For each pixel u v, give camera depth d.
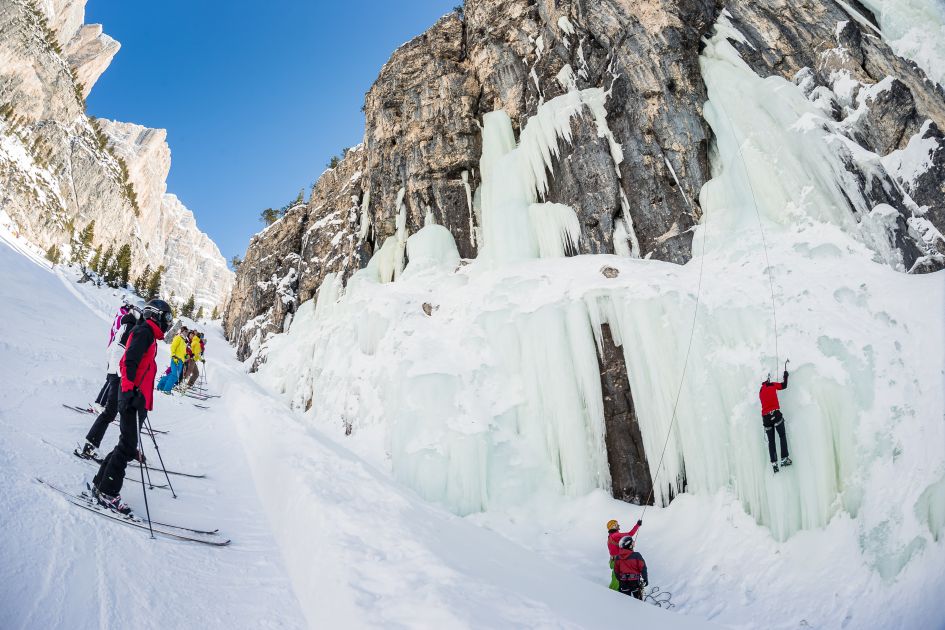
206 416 9.49
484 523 7.97
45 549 2.76
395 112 16.70
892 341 6.48
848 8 10.12
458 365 9.93
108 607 2.56
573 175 11.71
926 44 9.09
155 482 4.85
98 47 103.38
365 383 11.64
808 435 6.44
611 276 9.46
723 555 6.59
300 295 23.03
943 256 7.48
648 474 8.16
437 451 8.65
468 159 14.75
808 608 5.53
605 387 8.85
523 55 14.95
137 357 4.03
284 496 5.17
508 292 10.43
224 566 3.58
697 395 7.69
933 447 5.64
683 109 10.76
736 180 9.56
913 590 5.07
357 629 2.85
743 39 10.98
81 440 5.02
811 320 7.18
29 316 11.32
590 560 7.09
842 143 8.57
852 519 5.94
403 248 15.33
